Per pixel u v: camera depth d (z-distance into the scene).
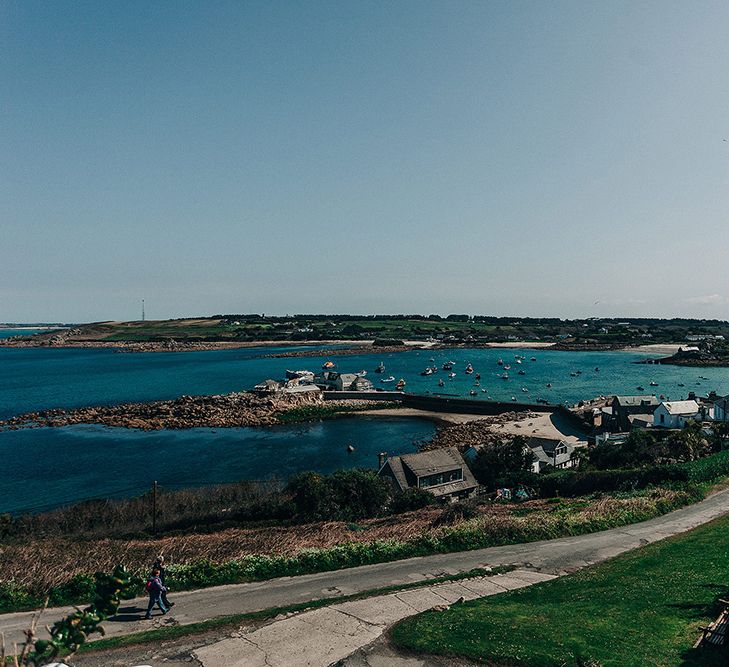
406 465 60.94
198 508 53.28
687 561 29.14
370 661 18.92
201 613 25.30
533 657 18.19
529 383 174.75
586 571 29.16
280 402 127.75
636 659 17.75
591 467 66.38
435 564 32.75
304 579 30.39
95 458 85.75
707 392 152.50
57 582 28.36
